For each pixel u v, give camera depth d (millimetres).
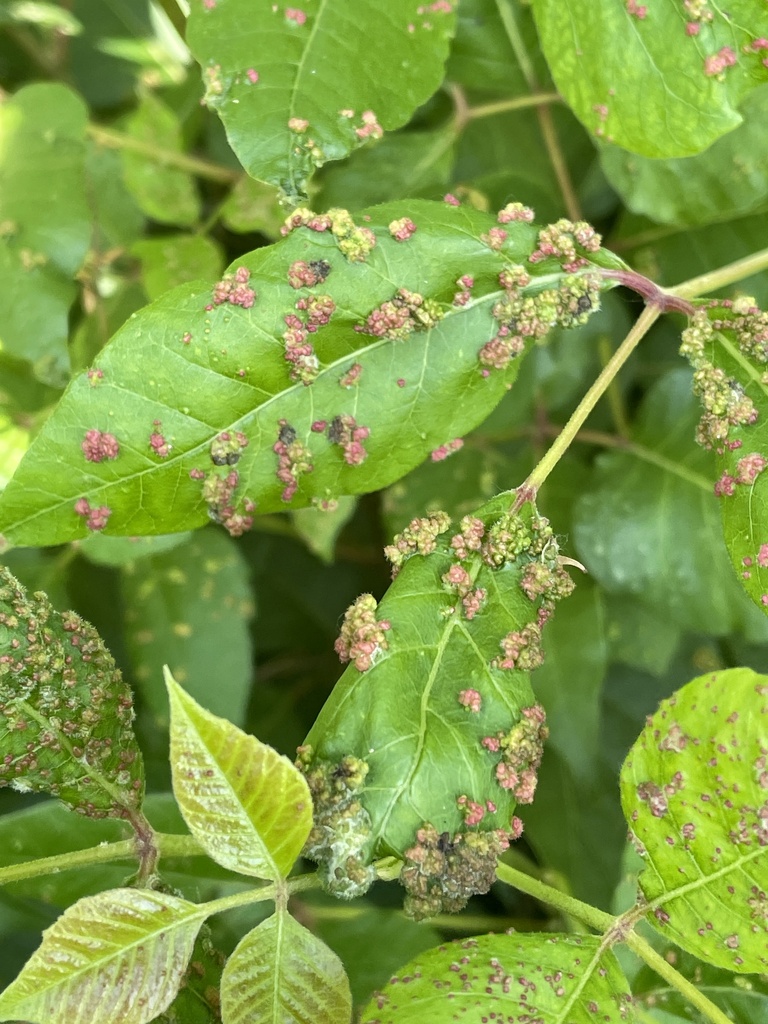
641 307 382
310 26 284
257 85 281
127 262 375
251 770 242
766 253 295
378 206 280
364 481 281
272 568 406
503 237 282
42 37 416
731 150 335
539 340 284
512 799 259
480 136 379
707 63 278
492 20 357
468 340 280
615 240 375
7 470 343
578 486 374
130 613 361
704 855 263
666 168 339
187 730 238
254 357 271
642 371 386
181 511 274
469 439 374
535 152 382
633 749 268
